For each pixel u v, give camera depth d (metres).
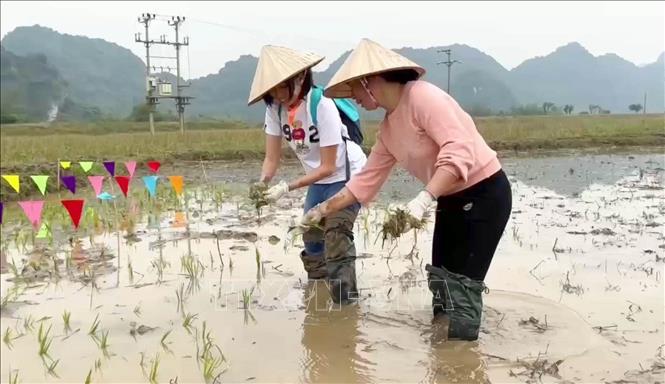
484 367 3.35
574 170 11.02
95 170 12.25
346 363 3.47
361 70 3.42
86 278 5.17
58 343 3.83
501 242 5.91
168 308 4.43
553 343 3.60
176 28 36.12
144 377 3.35
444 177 3.23
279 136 4.74
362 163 4.62
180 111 36.50
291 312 4.32
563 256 5.39
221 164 14.78
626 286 4.56
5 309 4.45
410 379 3.26
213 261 5.62
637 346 3.52
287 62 4.25
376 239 6.07
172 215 7.95
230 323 4.12
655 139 9.25
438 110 3.31
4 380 3.32
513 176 10.70
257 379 3.30
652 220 6.77
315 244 4.82
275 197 4.39
